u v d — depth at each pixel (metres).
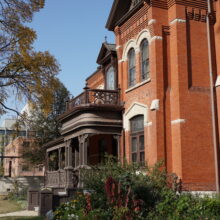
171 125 16.05
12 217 16.27
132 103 18.59
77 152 22.41
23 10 14.04
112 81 22.52
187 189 14.92
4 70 14.41
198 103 15.95
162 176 13.68
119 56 20.41
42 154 38.97
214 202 10.53
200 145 15.59
